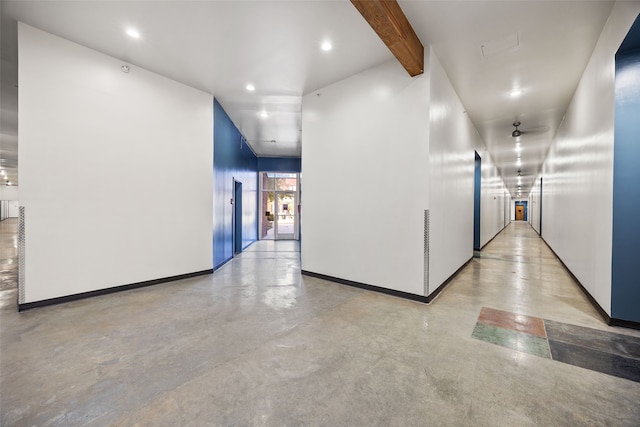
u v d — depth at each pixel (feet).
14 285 13.82
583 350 7.62
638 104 8.82
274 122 22.45
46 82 11.07
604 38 10.24
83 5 9.57
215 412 5.35
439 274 13.03
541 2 9.15
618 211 9.10
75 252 11.82
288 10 9.72
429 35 10.89
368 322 9.62
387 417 5.22
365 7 8.04
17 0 9.35
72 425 5.02
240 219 26.68
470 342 8.13
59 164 11.39
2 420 5.11
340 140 14.70
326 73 14.05
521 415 5.24
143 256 13.93
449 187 14.58
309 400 5.68
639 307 8.86
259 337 8.50
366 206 13.56
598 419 5.14
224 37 11.29
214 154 17.11
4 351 7.61
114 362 7.09
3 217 73.10
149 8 9.71
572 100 16.33
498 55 12.25
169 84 14.80
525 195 98.32
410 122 12.03
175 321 9.73
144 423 5.08
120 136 13.08
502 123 21.50
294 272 17.56
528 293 12.90
